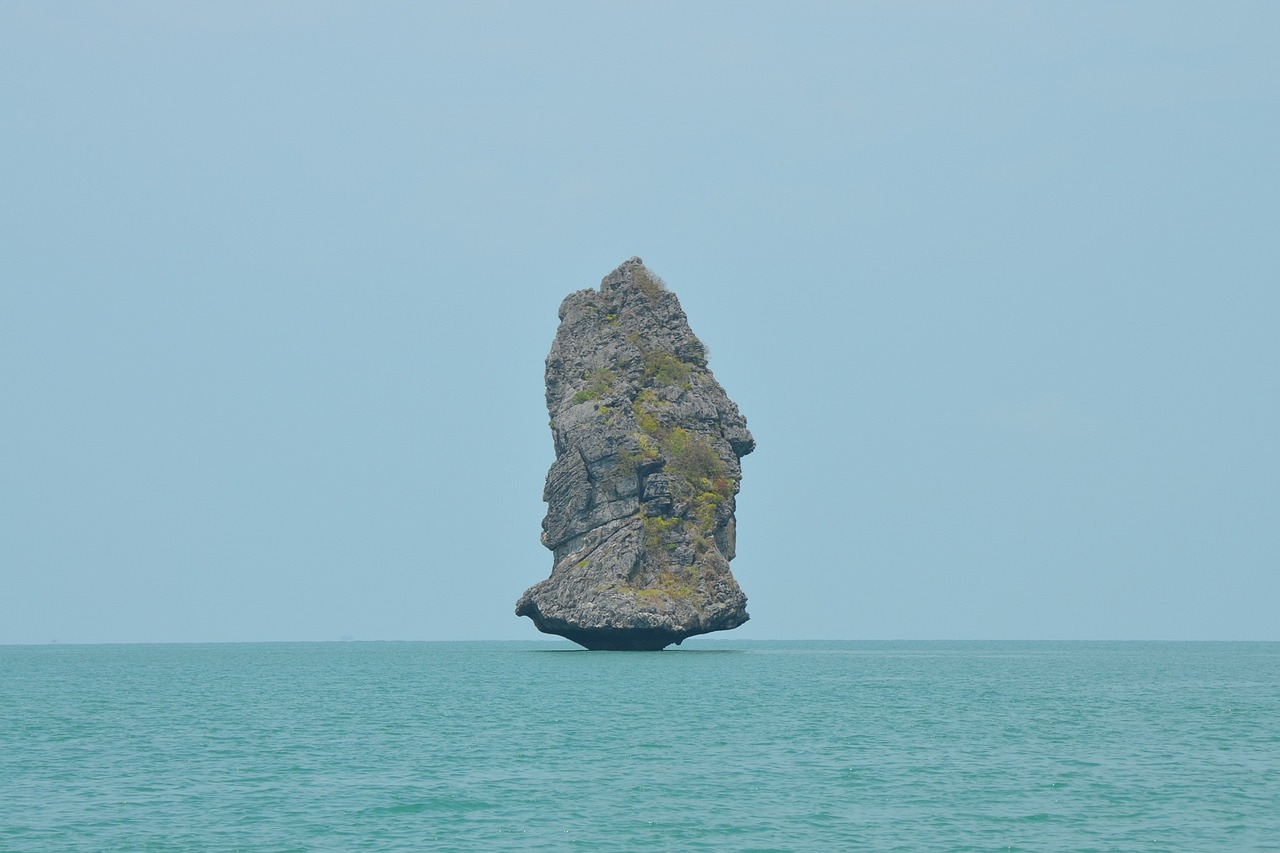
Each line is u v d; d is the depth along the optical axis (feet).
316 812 298.56
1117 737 429.79
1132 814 296.10
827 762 369.71
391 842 270.26
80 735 449.89
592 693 603.67
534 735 434.30
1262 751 395.14
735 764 366.22
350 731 453.17
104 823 287.89
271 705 575.38
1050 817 292.61
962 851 262.67
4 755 394.73
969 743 411.95
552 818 291.58
